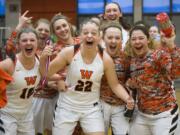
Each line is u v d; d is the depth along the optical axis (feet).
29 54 14.71
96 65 14.74
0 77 13.62
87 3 61.26
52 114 17.66
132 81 15.28
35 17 61.46
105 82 15.55
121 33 15.61
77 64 14.70
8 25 61.16
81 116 15.17
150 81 14.76
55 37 17.17
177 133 15.69
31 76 14.99
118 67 15.55
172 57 14.48
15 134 15.49
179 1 58.75
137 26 14.97
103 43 16.34
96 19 18.75
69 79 15.03
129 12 59.77
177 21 58.95
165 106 14.85
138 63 14.96
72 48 14.80
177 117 15.02
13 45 15.11
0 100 13.73
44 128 18.02
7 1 61.77
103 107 15.74
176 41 58.34
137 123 15.42
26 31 14.78
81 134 16.47
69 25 17.13
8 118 15.26
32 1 61.77
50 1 61.67
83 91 14.93
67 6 61.52
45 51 14.92
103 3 60.75
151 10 59.31
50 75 15.21
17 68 14.71
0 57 20.49
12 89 14.90
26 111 15.58
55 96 17.62
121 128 15.58
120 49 15.58
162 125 14.73
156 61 14.58
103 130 15.15
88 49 14.48
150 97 14.88
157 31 18.76
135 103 15.64
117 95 15.24
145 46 14.80
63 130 15.14
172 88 15.35
